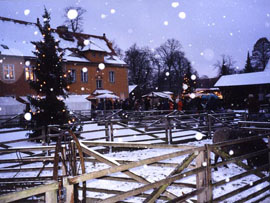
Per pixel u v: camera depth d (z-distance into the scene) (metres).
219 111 16.98
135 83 63.28
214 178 5.91
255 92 32.16
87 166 7.06
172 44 59.31
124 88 46.03
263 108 19.19
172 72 60.41
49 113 12.34
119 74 45.34
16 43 32.72
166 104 20.05
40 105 12.31
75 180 2.37
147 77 63.53
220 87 34.69
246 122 7.47
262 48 60.06
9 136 14.30
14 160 4.49
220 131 6.45
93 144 4.25
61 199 2.27
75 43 42.78
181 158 7.89
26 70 31.44
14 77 30.33
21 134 15.17
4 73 29.61
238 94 33.25
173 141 10.72
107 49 46.94
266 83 30.62
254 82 31.42
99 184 5.66
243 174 4.23
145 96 32.69
